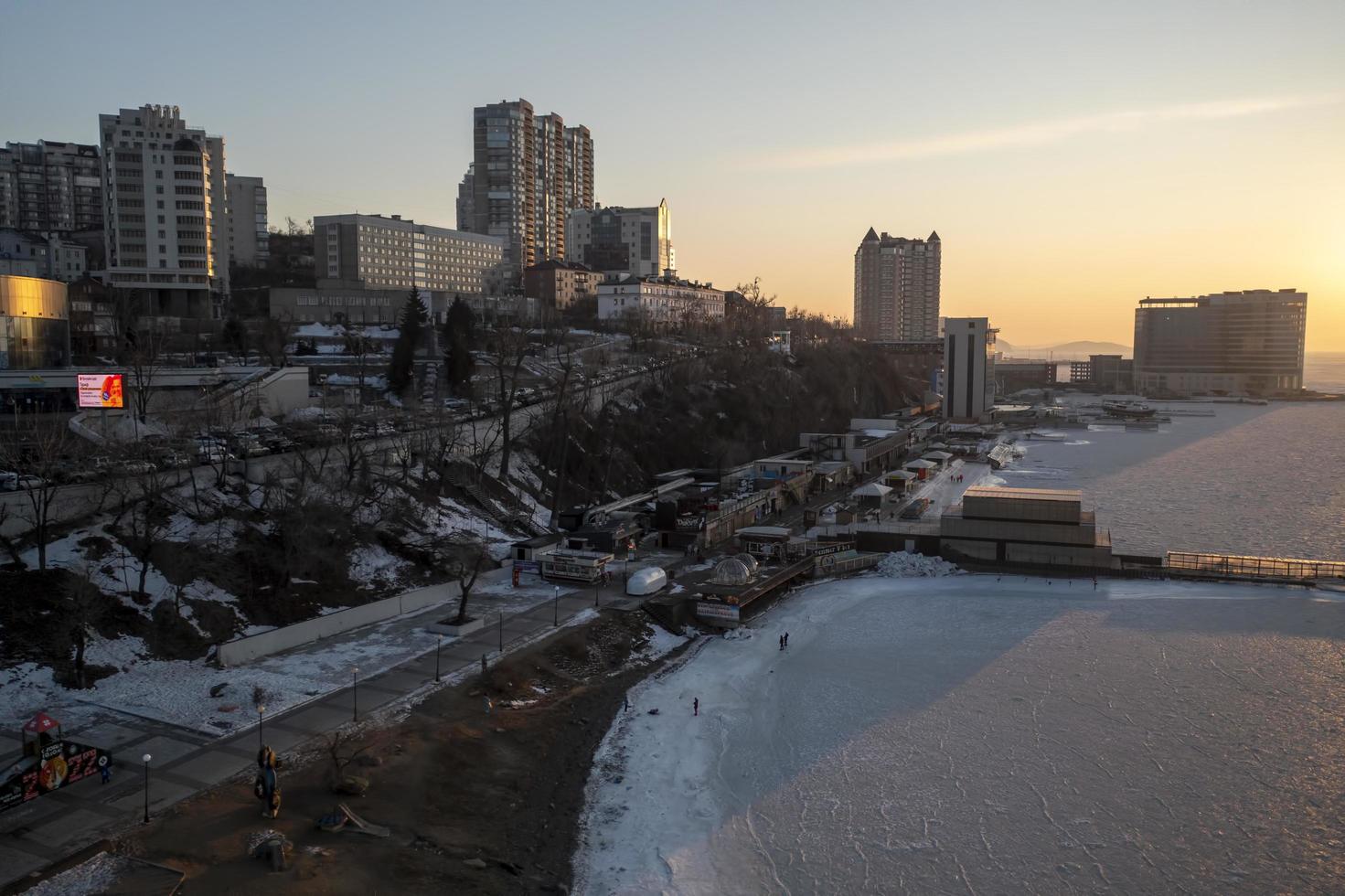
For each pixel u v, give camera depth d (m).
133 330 168.12
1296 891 61.41
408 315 192.62
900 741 82.44
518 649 93.81
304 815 59.66
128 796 59.78
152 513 96.56
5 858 52.16
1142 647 109.12
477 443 157.00
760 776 75.25
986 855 64.50
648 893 58.25
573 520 147.12
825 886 60.31
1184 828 68.62
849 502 188.75
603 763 75.25
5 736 65.69
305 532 101.69
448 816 63.47
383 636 95.44
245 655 85.44
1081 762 79.06
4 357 129.25
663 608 111.25
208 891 50.34
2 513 85.56
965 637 112.62
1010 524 144.75
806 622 117.62
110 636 81.06
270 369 166.12
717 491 177.00
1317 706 91.62
